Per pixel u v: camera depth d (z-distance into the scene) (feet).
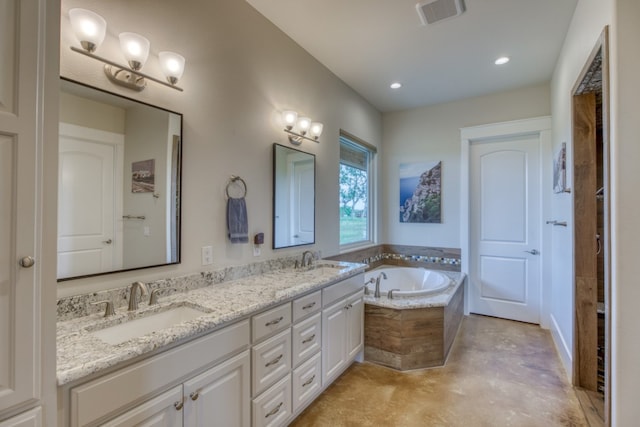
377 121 14.38
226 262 6.88
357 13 7.65
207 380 4.40
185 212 6.02
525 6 7.33
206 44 6.45
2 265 2.50
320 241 10.22
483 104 12.78
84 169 4.63
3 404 2.49
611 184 4.87
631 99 4.67
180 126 5.92
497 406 6.95
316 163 10.02
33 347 2.67
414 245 14.24
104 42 4.84
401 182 14.47
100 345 3.56
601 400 6.97
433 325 8.75
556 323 10.13
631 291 4.69
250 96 7.52
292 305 6.11
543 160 11.64
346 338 8.09
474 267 13.19
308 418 6.56
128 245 5.15
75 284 4.54
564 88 8.82
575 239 7.53
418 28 8.26
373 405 7.00
